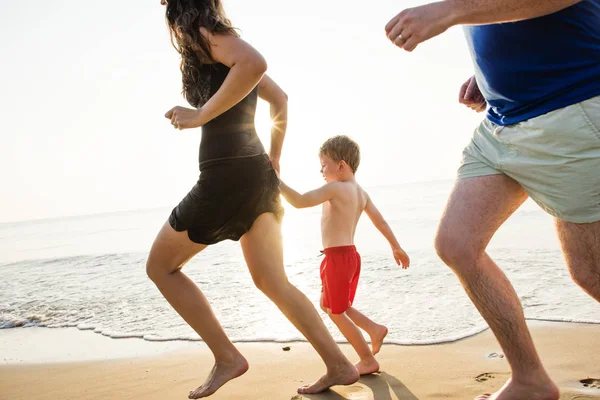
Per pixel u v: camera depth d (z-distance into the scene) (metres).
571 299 4.34
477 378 2.84
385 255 7.90
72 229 44.91
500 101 2.06
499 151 2.10
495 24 1.93
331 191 3.28
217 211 2.43
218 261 8.73
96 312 5.75
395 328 4.05
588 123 1.81
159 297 6.21
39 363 4.04
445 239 2.18
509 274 5.55
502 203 2.15
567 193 1.92
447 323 4.05
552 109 1.88
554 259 6.14
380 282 5.84
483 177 2.16
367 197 3.64
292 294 2.60
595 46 1.79
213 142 2.43
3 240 32.47
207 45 2.31
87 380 3.50
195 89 2.47
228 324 4.60
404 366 3.15
